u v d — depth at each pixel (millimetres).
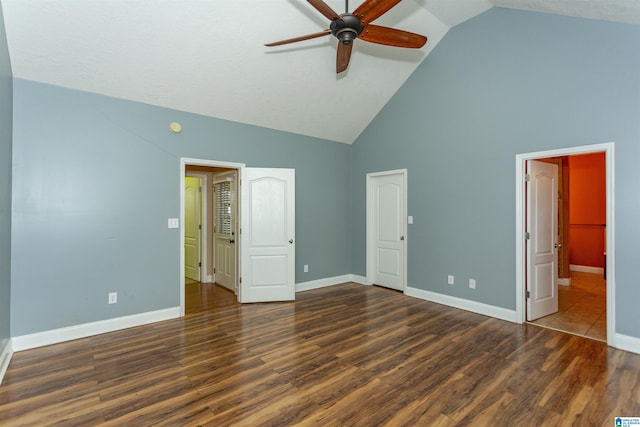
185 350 3010
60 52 2934
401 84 4934
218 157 4332
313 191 5410
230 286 5191
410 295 4883
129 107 3631
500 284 3850
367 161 5602
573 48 3250
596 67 3105
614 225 3008
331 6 3285
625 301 2955
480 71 4008
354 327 3586
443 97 4422
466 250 4184
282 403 2182
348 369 2641
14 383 2432
